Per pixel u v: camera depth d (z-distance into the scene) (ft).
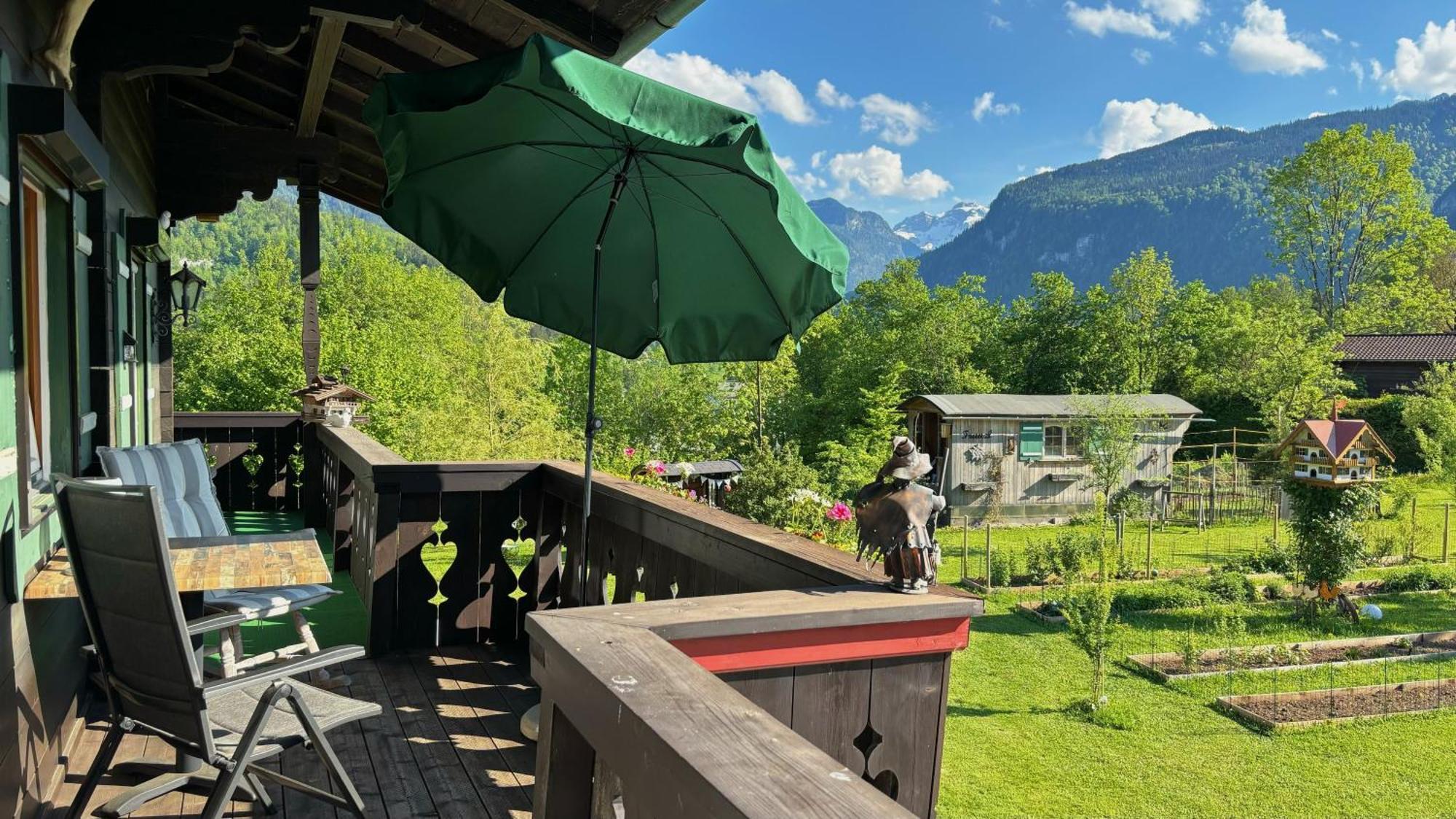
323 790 8.99
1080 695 35.88
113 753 7.49
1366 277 169.68
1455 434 92.17
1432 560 62.59
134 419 17.43
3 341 7.45
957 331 138.51
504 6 13.83
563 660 4.89
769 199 9.71
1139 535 73.51
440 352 112.47
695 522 9.36
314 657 7.11
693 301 11.43
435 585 14.05
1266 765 28.96
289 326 102.58
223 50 11.96
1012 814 25.23
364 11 12.33
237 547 9.50
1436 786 27.09
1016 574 57.57
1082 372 136.77
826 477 96.63
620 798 5.09
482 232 11.22
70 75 10.54
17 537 7.52
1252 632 44.73
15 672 7.49
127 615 6.77
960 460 78.38
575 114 9.39
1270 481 82.99
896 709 6.63
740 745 3.41
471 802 8.87
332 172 22.49
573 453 73.10
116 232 14.56
